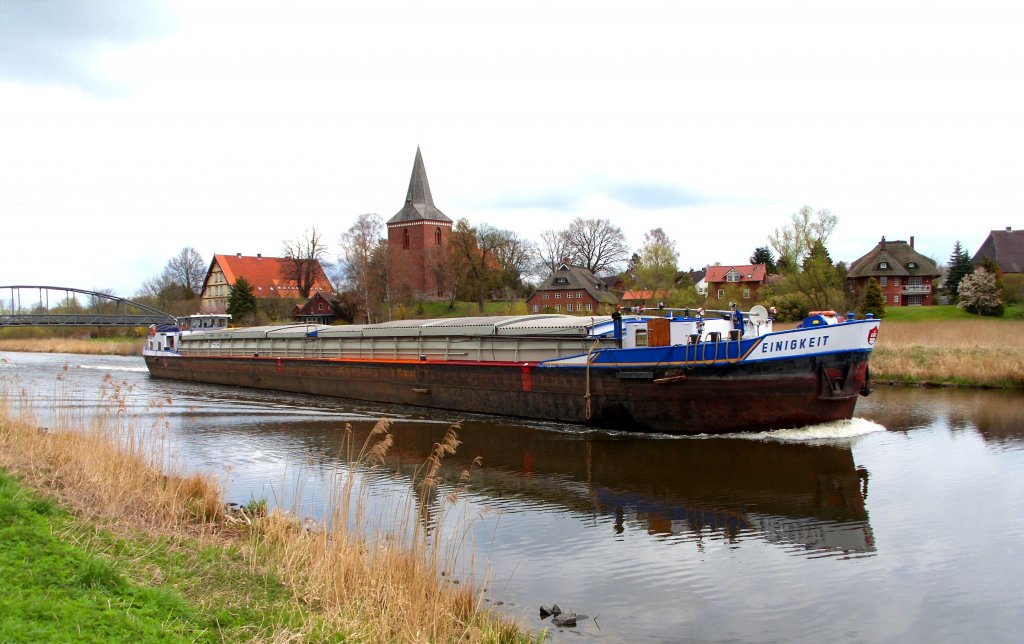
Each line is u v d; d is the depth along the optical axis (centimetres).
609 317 2609
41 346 7419
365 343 3269
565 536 1266
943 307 7412
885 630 922
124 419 2386
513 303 10025
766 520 1366
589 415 2311
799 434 2106
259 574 897
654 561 1148
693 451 1947
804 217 6091
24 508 946
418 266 10856
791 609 977
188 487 1273
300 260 9819
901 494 1534
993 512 1410
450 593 907
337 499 1402
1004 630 925
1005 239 8794
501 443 2091
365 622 781
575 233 11775
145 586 768
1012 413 2525
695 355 2105
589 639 871
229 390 3772
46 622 620
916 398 2916
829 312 2181
